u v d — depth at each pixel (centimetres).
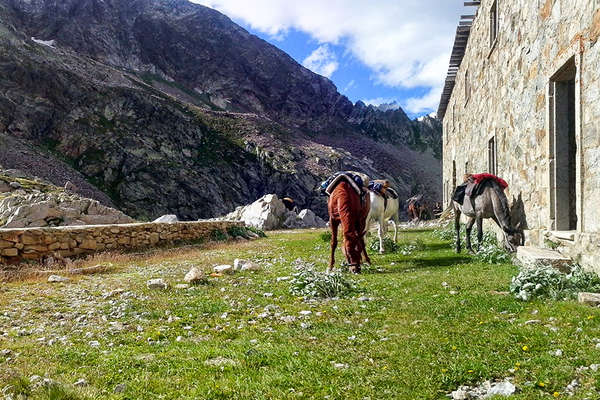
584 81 632
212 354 416
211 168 5925
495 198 979
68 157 4975
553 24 764
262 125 7938
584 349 368
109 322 566
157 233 1597
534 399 290
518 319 481
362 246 987
